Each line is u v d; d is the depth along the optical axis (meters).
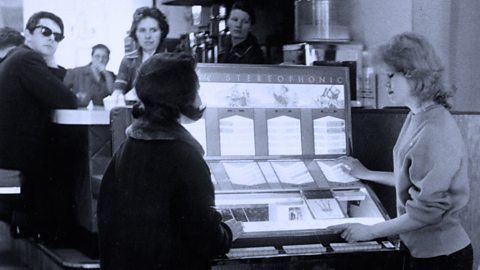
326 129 3.46
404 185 2.93
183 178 2.64
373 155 3.73
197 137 3.24
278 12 4.77
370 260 3.04
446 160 2.78
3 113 4.14
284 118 3.40
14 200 4.23
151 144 2.69
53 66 4.61
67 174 3.80
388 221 2.95
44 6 4.62
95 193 3.34
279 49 4.77
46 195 3.98
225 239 2.74
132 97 4.28
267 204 3.19
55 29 4.57
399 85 2.90
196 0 4.72
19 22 4.61
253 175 3.25
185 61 2.71
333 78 3.53
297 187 3.27
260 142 3.34
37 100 4.15
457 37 4.14
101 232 2.80
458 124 3.49
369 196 3.35
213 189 2.71
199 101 2.78
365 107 4.21
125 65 4.62
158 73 2.68
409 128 2.94
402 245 3.08
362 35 4.41
